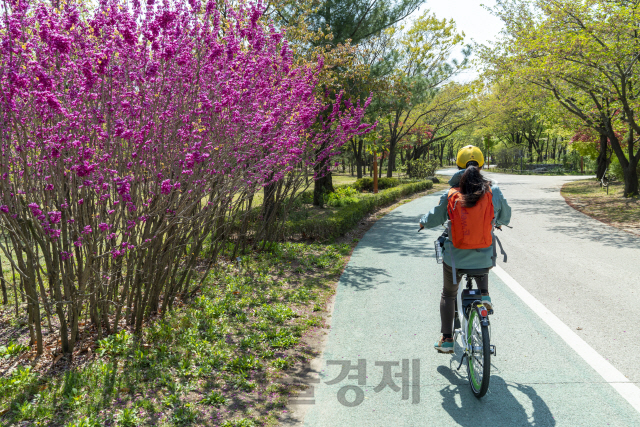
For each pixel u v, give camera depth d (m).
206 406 3.51
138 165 4.00
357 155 35.12
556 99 20.77
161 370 3.99
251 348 4.58
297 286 6.83
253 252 8.68
